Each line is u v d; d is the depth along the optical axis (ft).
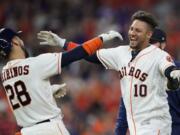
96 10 193.06
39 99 59.67
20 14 189.16
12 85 60.39
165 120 60.23
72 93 146.41
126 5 196.03
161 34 68.03
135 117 60.08
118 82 149.48
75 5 194.70
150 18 60.80
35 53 169.68
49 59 59.82
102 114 138.82
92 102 144.05
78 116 136.15
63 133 59.77
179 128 67.77
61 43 64.64
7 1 191.72
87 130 129.29
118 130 66.23
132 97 60.13
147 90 59.62
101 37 61.00
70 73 156.76
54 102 60.59
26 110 60.08
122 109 65.82
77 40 179.83
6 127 116.26
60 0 195.62
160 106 59.67
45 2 194.49
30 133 59.57
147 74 59.72
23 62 60.23
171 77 57.00
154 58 59.98
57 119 60.13
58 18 190.08
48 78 60.39
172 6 196.54
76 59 59.82
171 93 67.26
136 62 60.44
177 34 179.63
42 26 185.68
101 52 62.85
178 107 67.82
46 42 64.75
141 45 61.16
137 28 60.70
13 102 60.64
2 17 188.34
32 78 59.72
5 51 60.54
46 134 59.31
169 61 59.16
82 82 152.87
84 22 186.19
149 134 59.11
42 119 59.67
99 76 155.22
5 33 60.59
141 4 196.54
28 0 192.95
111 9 193.57
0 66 101.60
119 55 61.93
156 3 199.21
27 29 184.14
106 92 146.92
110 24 182.91
